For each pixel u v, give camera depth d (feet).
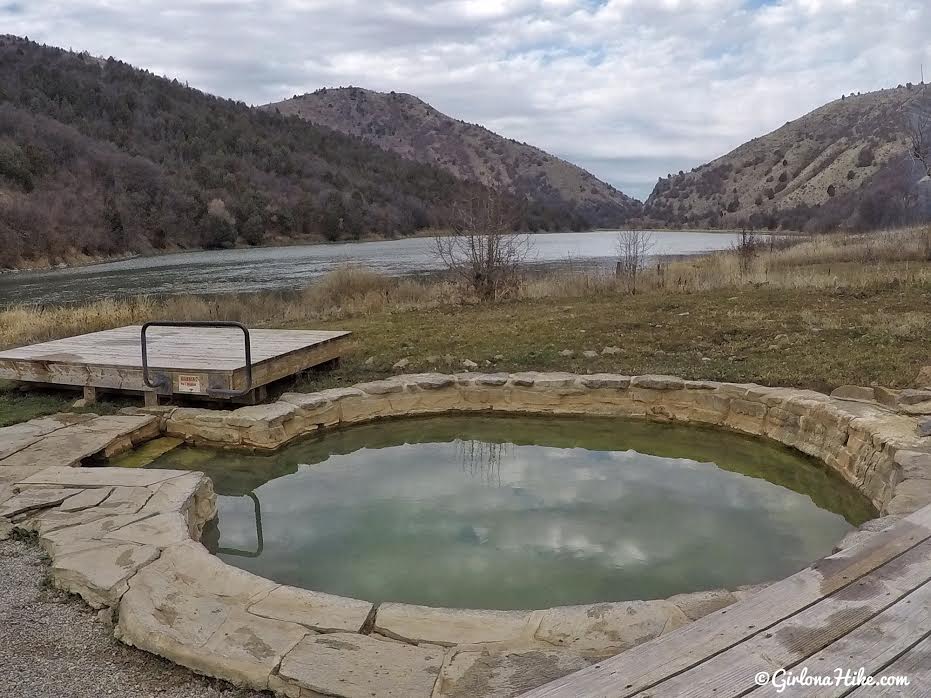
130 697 8.57
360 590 13.15
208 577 11.02
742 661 6.82
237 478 19.80
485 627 9.58
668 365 26.40
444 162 592.19
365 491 18.69
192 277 87.66
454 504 17.63
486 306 44.39
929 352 25.38
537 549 14.92
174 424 21.56
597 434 23.59
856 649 6.91
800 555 14.66
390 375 26.78
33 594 11.03
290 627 9.63
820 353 26.43
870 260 55.77
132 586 10.70
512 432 23.97
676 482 19.26
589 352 28.84
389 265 98.37
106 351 24.85
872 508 16.56
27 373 23.35
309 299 50.39
